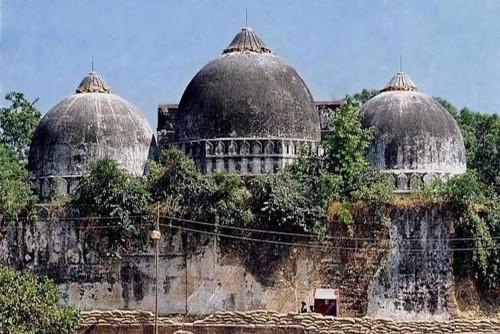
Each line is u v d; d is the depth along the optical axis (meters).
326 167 47.59
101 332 43.31
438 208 46.12
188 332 41.16
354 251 46.00
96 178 47.34
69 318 38.03
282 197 45.72
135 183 47.41
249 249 46.03
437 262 46.00
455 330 43.00
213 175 46.84
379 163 49.50
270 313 42.97
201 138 48.53
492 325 43.44
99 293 47.03
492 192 48.72
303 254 45.94
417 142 49.25
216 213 46.12
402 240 46.09
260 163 47.75
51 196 48.97
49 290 38.47
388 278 45.94
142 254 46.81
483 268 45.94
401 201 46.34
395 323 42.41
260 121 48.03
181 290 46.41
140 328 43.19
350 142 47.69
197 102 49.03
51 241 47.62
